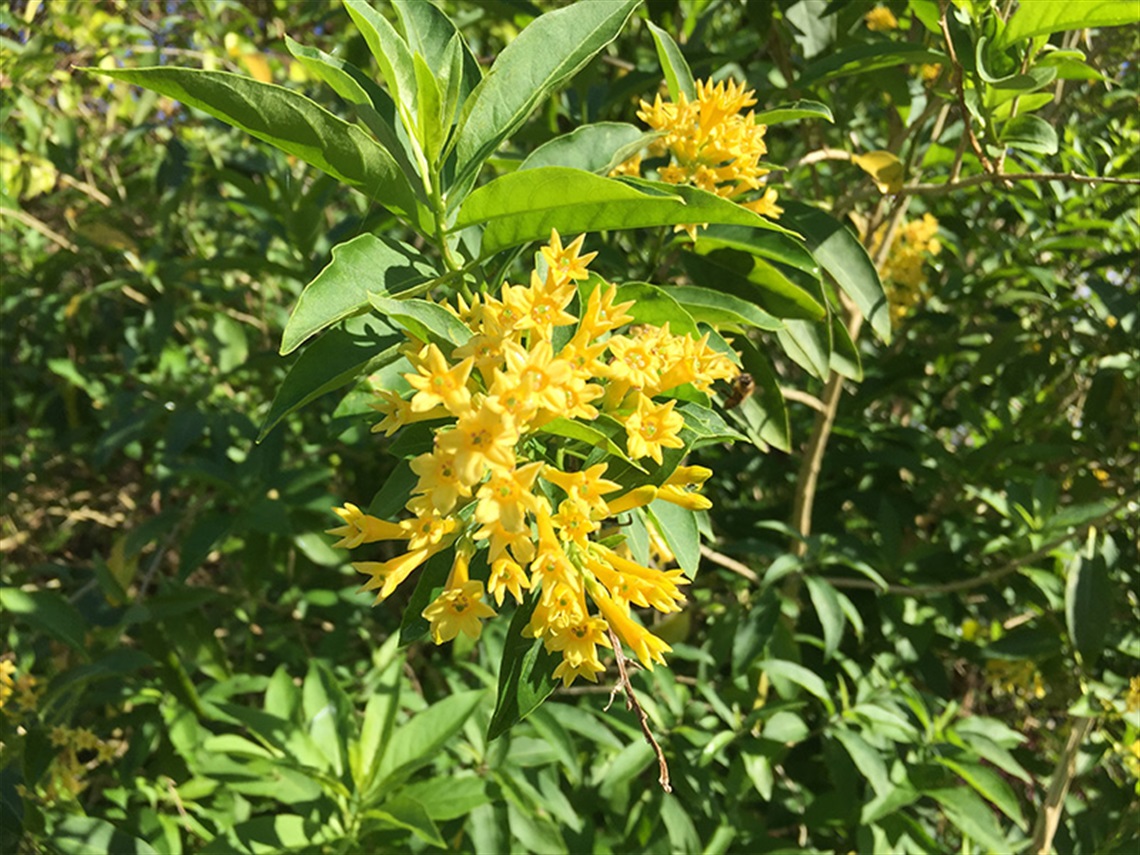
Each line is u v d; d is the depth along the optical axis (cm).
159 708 315
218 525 302
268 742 271
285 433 369
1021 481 366
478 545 157
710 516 370
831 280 329
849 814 301
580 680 329
